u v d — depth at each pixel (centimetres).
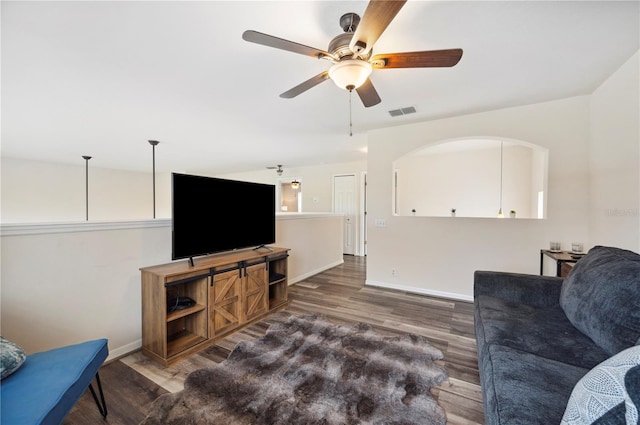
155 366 200
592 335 137
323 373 187
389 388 172
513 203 538
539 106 293
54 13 148
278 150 521
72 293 191
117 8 145
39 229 175
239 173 880
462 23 162
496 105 297
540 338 146
